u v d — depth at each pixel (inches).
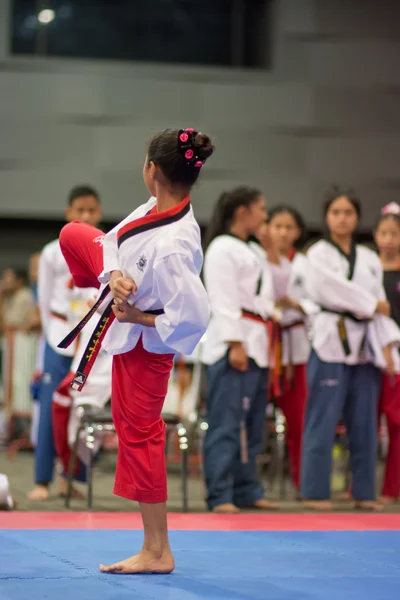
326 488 366.3
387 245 417.1
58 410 370.9
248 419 365.7
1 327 677.3
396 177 804.0
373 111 802.2
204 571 213.2
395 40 802.8
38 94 767.1
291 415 406.3
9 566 212.2
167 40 788.6
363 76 800.3
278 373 388.8
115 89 775.7
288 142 792.9
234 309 352.2
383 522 315.9
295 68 792.3
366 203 800.9
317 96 794.8
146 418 211.2
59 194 770.2
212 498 349.7
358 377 373.4
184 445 345.7
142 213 214.4
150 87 779.4
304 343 405.4
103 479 487.5
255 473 367.9
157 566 208.7
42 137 768.3
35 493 380.8
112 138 776.3
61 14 773.3
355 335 370.3
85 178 773.9
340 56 797.2
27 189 766.5
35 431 446.6
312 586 197.3
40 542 250.7
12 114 764.0
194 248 205.2
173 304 200.5
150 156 210.5
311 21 791.1
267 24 794.8
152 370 211.5
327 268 371.6
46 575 201.8
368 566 223.9
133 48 784.9
